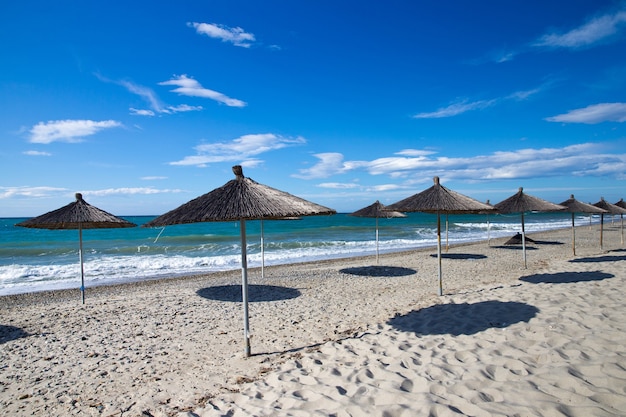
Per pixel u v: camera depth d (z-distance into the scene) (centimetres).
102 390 452
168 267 1623
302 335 624
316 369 455
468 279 1084
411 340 532
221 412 372
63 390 453
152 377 484
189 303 870
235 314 772
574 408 310
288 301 874
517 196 1163
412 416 325
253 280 1169
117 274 1473
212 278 1330
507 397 340
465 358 446
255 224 5200
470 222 5103
